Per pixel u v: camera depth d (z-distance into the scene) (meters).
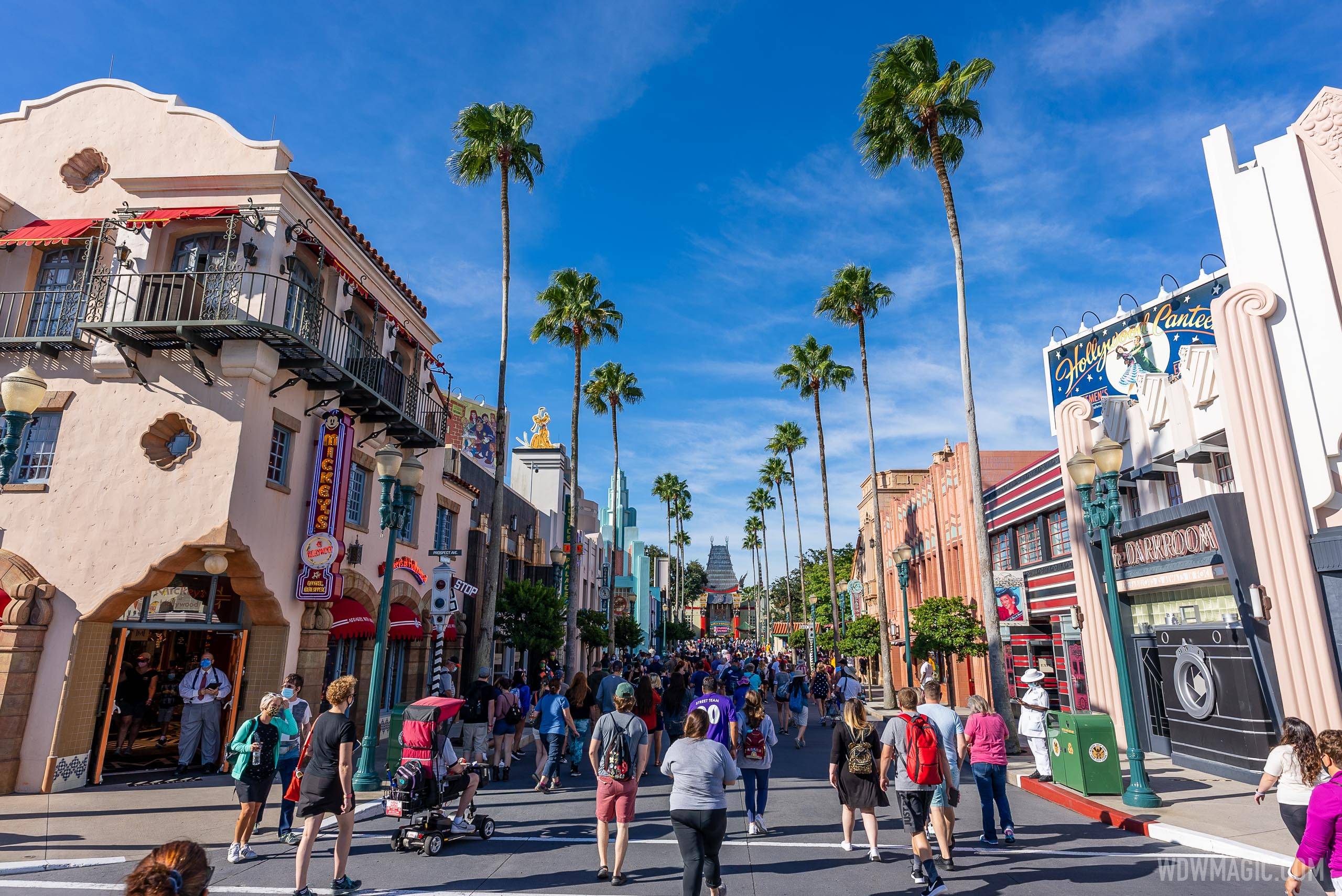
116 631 12.38
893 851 8.27
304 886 6.51
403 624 16.92
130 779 12.16
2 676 11.27
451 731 15.73
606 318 31.70
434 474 20.30
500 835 8.98
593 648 42.28
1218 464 14.35
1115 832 9.38
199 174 13.40
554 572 31.81
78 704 11.68
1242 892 6.88
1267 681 12.15
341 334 14.85
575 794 11.59
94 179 14.28
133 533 12.08
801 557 59.53
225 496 12.07
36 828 9.01
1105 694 17.34
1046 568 22.45
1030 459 29.58
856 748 8.13
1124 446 17.09
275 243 13.16
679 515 87.31
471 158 21.62
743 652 62.47
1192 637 14.32
